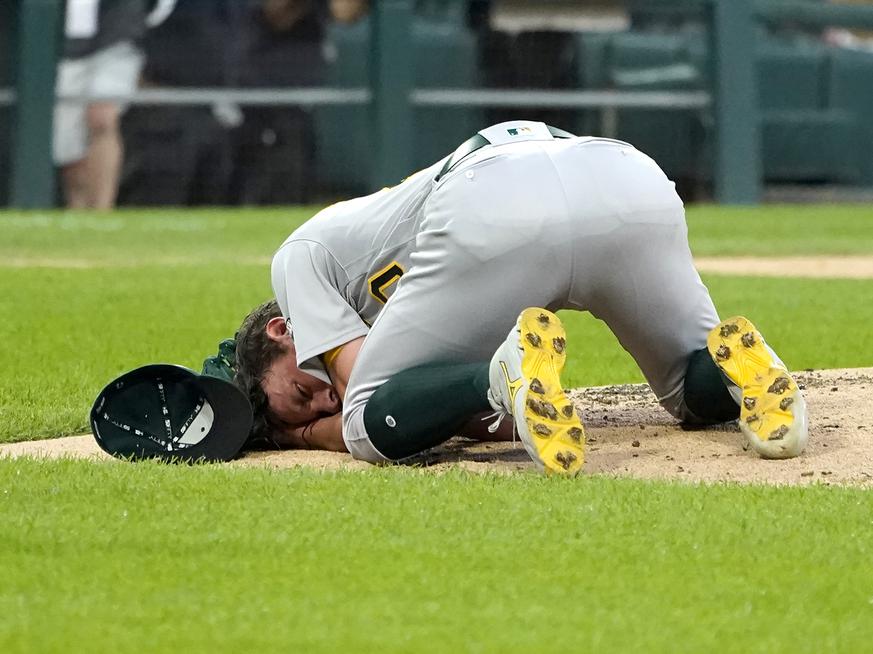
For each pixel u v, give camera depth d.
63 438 20.28
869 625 11.06
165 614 11.15
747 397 17.30
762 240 64.19
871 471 16.67
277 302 18.61
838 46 91.12
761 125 89.81
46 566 12.38
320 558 12.63
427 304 17.03
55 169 79.50
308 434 18.78
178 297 39.75
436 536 13.32
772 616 11.21
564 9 84.25
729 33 86.00
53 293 40.66
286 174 81.69
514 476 16.06
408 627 10.86
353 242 18.05
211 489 15.21
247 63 80.62
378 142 81.50
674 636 10.71
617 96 85.56
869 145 91.44
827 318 35.34
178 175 80.69
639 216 16.98
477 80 83.56
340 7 81.06
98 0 78.81
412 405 16.86
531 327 15.98
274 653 10.34
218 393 18.12
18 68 77.81
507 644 10.49
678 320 17.91
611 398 22.89
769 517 14.04
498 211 16.67
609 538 13.28
